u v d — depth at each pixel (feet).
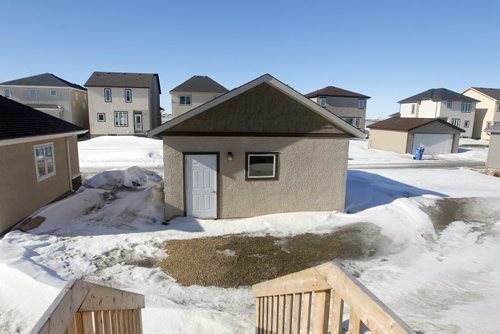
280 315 11.76
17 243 28.02
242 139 35.99
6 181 31.68
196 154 35.50
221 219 36.68
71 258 26.37
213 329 16.90
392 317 5.36
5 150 31.53
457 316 16.25
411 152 99.09
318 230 34.06
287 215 37.42
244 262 26.94
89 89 131.34
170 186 35.68
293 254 28.68
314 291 8.84
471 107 155.84
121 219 35.76
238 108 35.42
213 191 36.40
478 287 22.04
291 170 37.52
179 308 18.57
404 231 33.99
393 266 26.61
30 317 18.56
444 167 77.20
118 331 9.82
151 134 34.40
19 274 21.81
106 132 134.72
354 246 30.58
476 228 35.73
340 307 7.39
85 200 40.45
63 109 133.69
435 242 32.04
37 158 38.19
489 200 44.83
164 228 33.73
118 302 9.47
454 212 40.24
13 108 41.29
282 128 36.55
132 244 29.63
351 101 157.89
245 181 36.73
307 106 36.47
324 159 37.99
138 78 141.90
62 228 32.86
